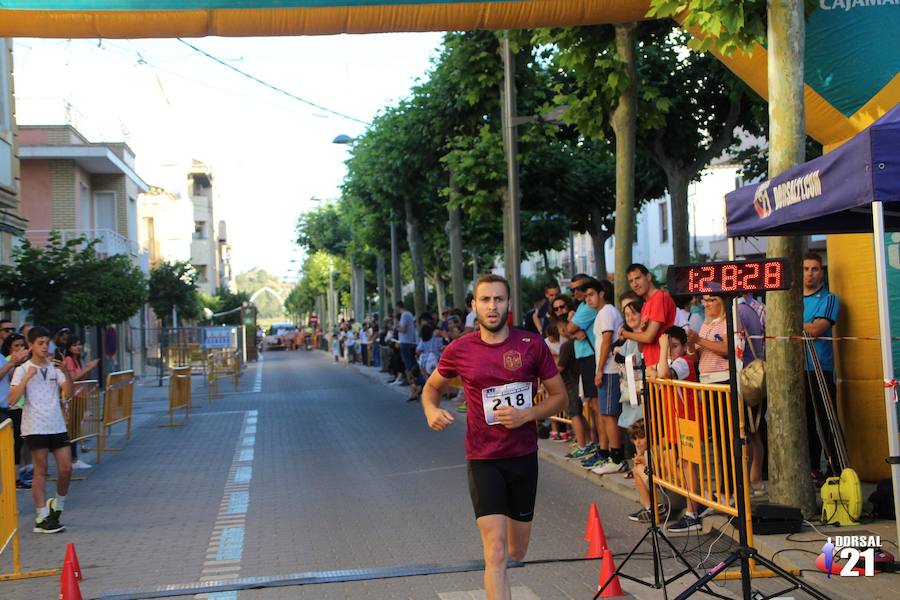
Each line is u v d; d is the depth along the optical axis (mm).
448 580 6789
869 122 8680
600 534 7234
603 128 13242
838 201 6215
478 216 19641
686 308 11117
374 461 12867
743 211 7812
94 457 14602
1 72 20406
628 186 12820
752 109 15562
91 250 19469
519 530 5496
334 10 9094
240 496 10609
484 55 18250
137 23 8969
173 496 10859
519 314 16406
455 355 5383
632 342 10031
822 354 9047
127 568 7559
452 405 20391
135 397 28234
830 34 8617
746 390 8719
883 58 8586
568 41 12586
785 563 6684
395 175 25094
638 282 9008
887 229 8086
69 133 32156
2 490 7055
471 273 51562
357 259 49281
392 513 9281
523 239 29781
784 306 7816
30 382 9320
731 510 6102
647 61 16328
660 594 6281
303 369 43875
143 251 41469
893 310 8797
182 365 38875
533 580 6668
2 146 20297
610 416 10438
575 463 11352
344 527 8727
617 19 9633
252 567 7398
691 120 16672
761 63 8805
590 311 11047
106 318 20172
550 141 19438
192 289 39188
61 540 8758
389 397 24031
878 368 8945
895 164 5793
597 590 6391
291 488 10984
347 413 20188
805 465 7762
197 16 9000
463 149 20375
